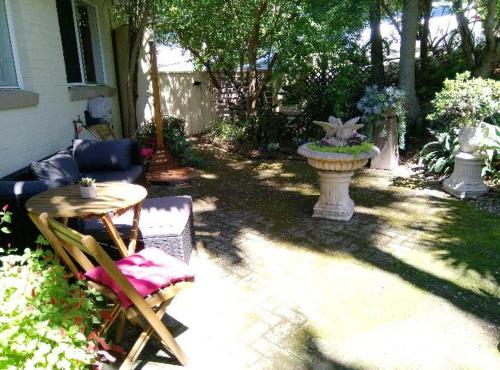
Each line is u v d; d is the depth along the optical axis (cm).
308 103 725
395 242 348
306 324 239
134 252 262
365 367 205
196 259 324
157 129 561
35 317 170
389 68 780
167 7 713
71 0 547
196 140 858
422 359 209
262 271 303
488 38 621
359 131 604
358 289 276
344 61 681
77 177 382
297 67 709
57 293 186
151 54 541
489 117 498
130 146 473
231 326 238
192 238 332
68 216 222
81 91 540
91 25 630
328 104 704
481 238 351
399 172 571
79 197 251
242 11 707
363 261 316
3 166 358
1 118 355
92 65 632
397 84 707
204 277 295
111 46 701
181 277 213
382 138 578
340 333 231
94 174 434
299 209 436
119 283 180
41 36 437
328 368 205
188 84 907
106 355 179
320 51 668
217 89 959
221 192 508
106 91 647
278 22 694
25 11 404
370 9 655
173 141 638
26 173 350
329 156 364
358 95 689
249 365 208
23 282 184
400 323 238
